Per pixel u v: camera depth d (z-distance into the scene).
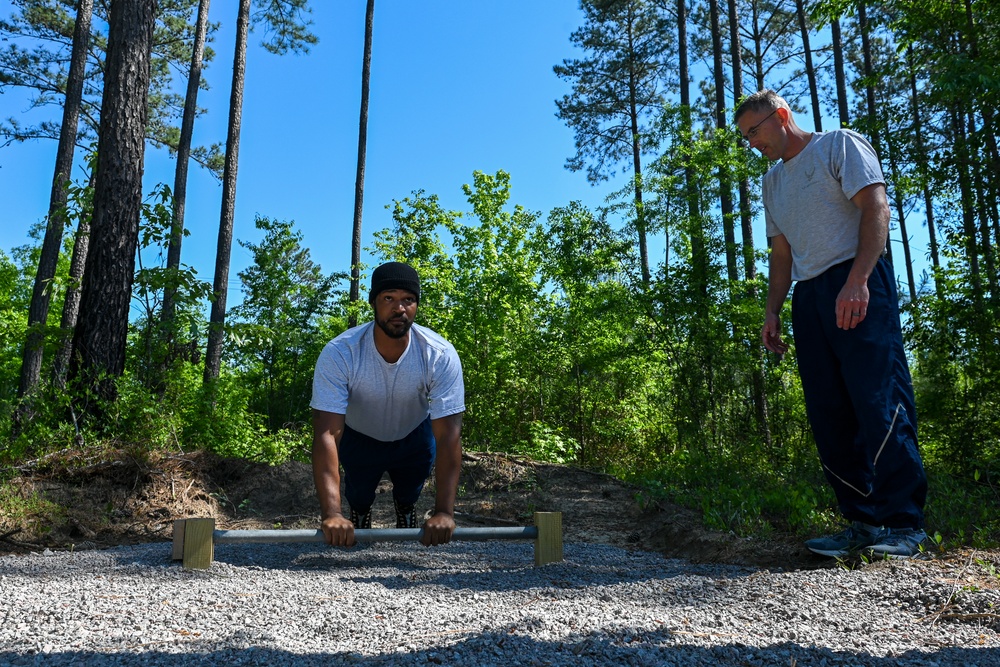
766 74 22.77
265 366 13.16
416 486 4.43
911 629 2.30
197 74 16.41
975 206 7.00
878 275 3.32
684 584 2.99
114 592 2.90
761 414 9.52
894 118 7.57
